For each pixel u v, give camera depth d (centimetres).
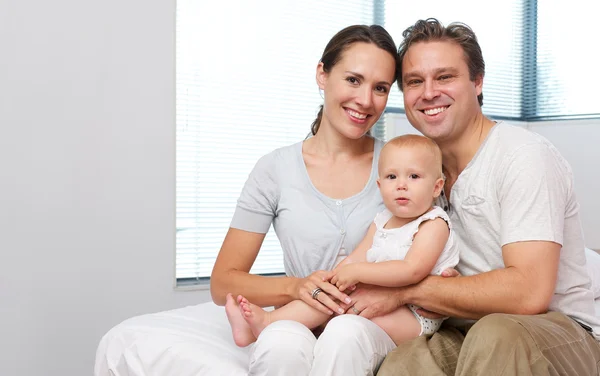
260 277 179
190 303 335
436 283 159
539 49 439
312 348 146
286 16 380
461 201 175
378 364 150
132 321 188
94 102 308
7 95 289
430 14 423
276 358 142
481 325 134
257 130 375
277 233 191
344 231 181
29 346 295
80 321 305
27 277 294
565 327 150
